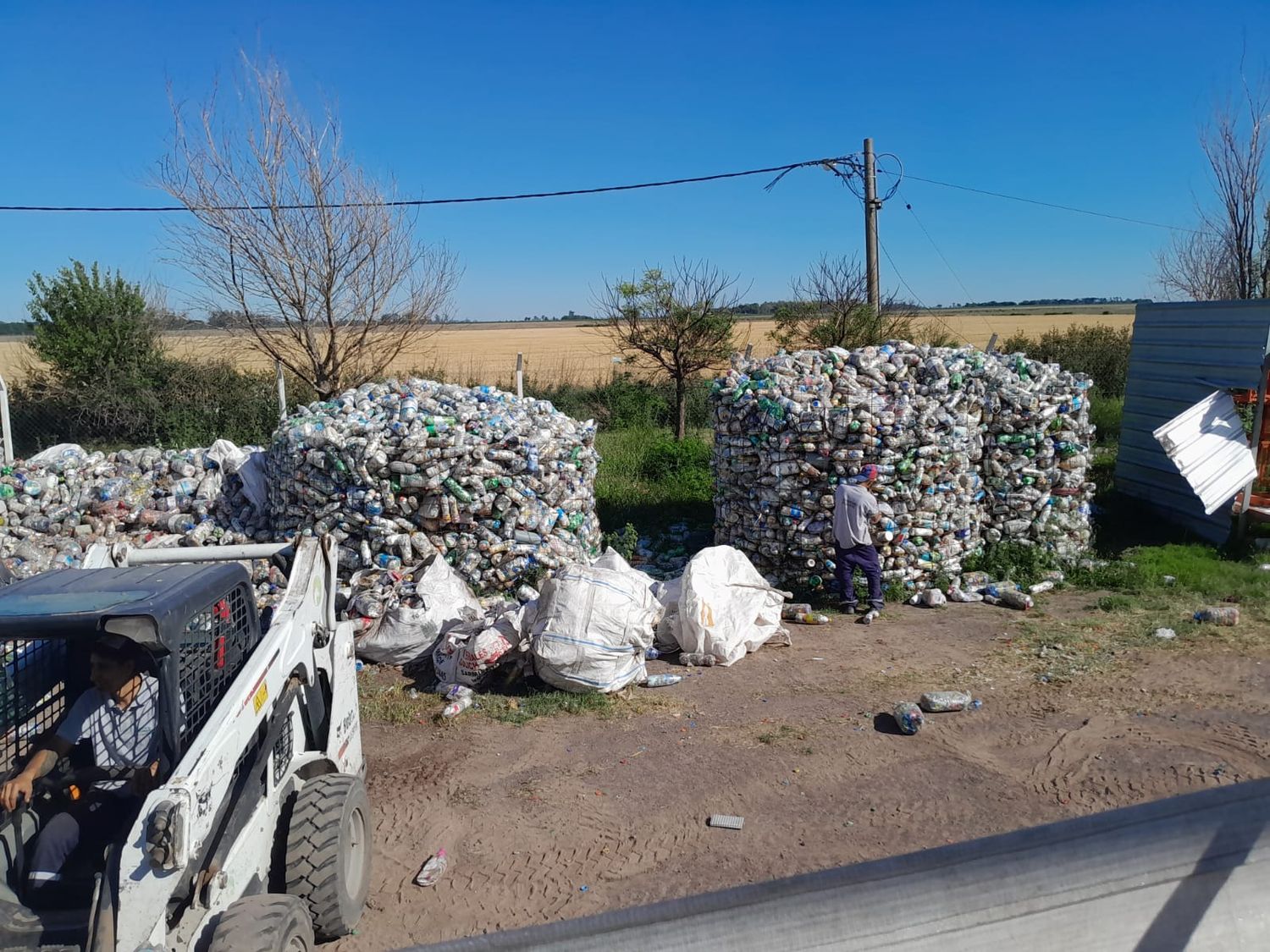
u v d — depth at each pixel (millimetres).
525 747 6609
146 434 21312
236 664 4266
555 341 57312
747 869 4996
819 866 4984
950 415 10109
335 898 4145
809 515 9984
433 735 6879
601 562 8445
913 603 9789
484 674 7613
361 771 5312
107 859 3186
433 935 4562
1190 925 1912
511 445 9508
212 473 10180
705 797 5785
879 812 5516
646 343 20672
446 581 8609
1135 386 14195
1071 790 5656
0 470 10188
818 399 9898
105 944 3014
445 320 16953
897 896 1910
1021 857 1920
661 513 14398
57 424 21297
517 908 4762
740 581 8617
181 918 3375
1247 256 19297
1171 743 6188
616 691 7441
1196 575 10125
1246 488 11211
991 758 6141
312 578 4727
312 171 14281
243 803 3734
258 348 15617
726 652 8047
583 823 5559
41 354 21906
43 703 3947
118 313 22047
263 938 3338
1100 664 7742
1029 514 10727
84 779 3764
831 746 6418
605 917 1954
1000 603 9695
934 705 6922
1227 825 1936
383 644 8102
